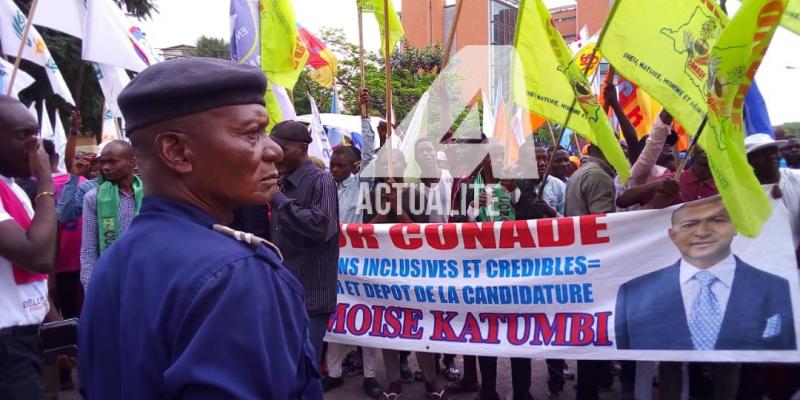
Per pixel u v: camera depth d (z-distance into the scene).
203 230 1.24
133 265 1.23
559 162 6.99
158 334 1.13
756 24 3.13
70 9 5.95
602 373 5.09
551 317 4.09
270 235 4.21
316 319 3.94
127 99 1.25
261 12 6.51
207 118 1.24
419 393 5.12
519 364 4.36
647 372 4.24
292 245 3.88
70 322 2.38
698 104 3.95
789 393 4.38
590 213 4.47
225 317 1.08
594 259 4.00
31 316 2.50
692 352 3.75
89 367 1.31
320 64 8.95
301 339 1.25
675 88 4.02
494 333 4.22
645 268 3.90
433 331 4.39
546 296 4.11
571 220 4.03
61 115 19.83
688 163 5.34
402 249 4.46
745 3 3.14
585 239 4.02
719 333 3.71
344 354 5.47
